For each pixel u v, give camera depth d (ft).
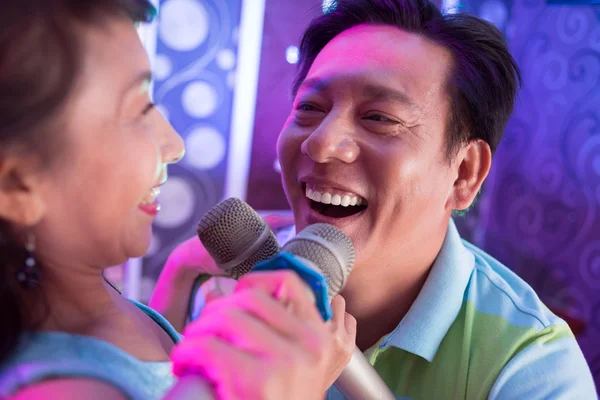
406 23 3.64
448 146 3.62
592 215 8.37
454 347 3.64
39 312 1.77
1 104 1.58
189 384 1.54
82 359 1.66
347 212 3.74
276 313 1.67
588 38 8.50
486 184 10.73
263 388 1.52
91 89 1.69
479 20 3.73
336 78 3.46
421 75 3.48
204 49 9.23
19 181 1.69
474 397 3.48
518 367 3.43
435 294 3.69
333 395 3.59
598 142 8.27
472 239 10.96
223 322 1.65
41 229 1.77
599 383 8.20
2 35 1.58
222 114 9.56
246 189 9.88
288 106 9.78
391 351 3.75
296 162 3.69
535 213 9.62
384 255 3.61
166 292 4.68
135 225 1.93
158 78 9.11
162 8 8.87
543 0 9.52
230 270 2.71
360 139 3.41
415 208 3.50
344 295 3.86
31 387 1.55
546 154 9.39
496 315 3.68
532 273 9.68
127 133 1.80
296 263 1.94
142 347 1.90
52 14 1.64
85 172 1.73
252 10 9.29
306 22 4.55
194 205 9.71
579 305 8.60
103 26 1.73
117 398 1.61
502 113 3.86
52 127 1.65
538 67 9.64
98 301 1.97
